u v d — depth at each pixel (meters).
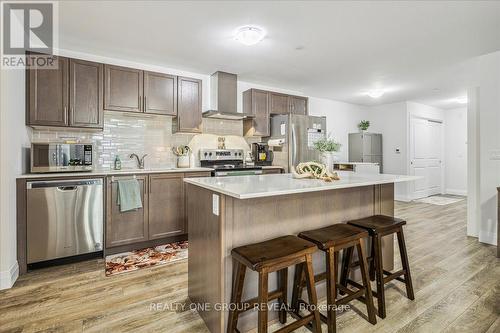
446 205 5.51
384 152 6.40
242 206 1.59
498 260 2.70
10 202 2.22
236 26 2.54
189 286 2.01
